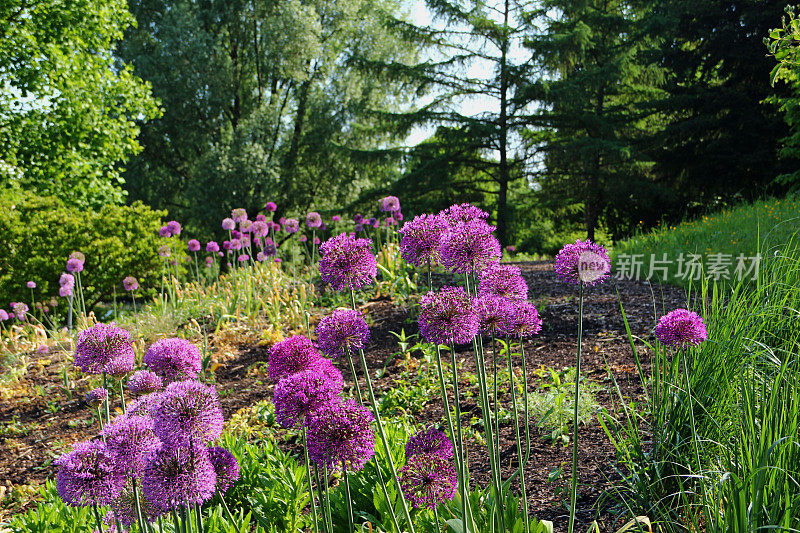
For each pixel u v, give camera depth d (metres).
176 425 1.72
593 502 3.15
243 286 9.58
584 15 23.56
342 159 24.17
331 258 2.05
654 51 23.22
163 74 24.30
